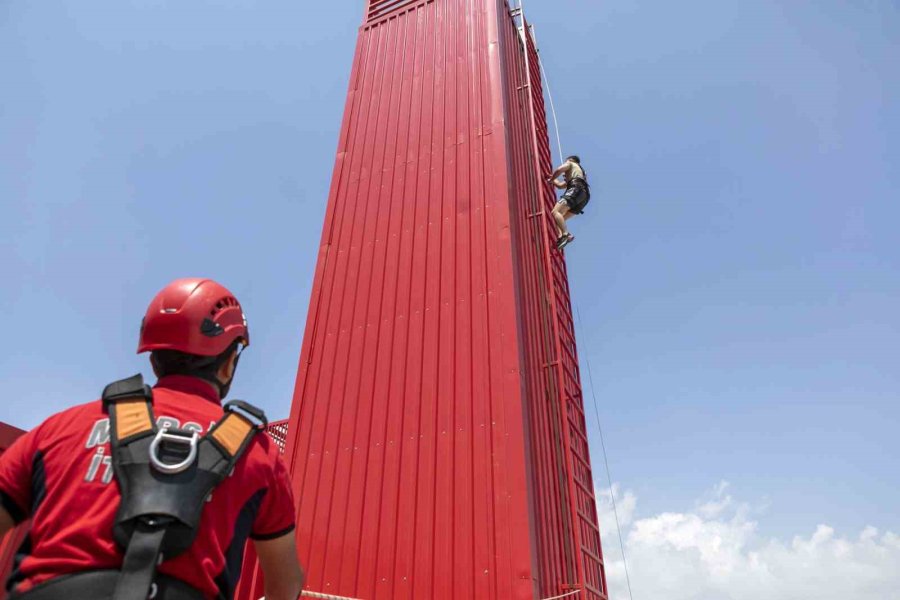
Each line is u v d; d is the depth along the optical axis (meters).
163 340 1.85
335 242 8.78
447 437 6.55
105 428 1.59
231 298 2.08
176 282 2.00
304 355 7.85
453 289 7.54
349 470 6.82
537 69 13.01
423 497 6.31
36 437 1.62
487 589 5.59
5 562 5.06
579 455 8.49
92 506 1.44
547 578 6.00
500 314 7.04
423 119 9.41
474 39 9.77
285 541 1.80
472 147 8.62
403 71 10.26
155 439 1.51
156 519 1.38
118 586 1.29
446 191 8.43
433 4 10.74
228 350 2.02
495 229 7.70
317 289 8.40
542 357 7.98
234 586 1.54
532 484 6.30
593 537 8.21
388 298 7.91
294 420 7.39
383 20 11.25
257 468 1.67
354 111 10.22
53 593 1.31
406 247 8.23
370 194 9.06
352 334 7.82
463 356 6.98
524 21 12.06
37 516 1.47
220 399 1.91
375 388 7.26
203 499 1.46
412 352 7.31
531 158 10.32
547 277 9.04
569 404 8.59
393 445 6.77
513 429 6.27
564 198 10.44
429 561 5.94
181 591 1.38
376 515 6.41
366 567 6.15
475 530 5.91
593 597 7.13
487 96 9.00
